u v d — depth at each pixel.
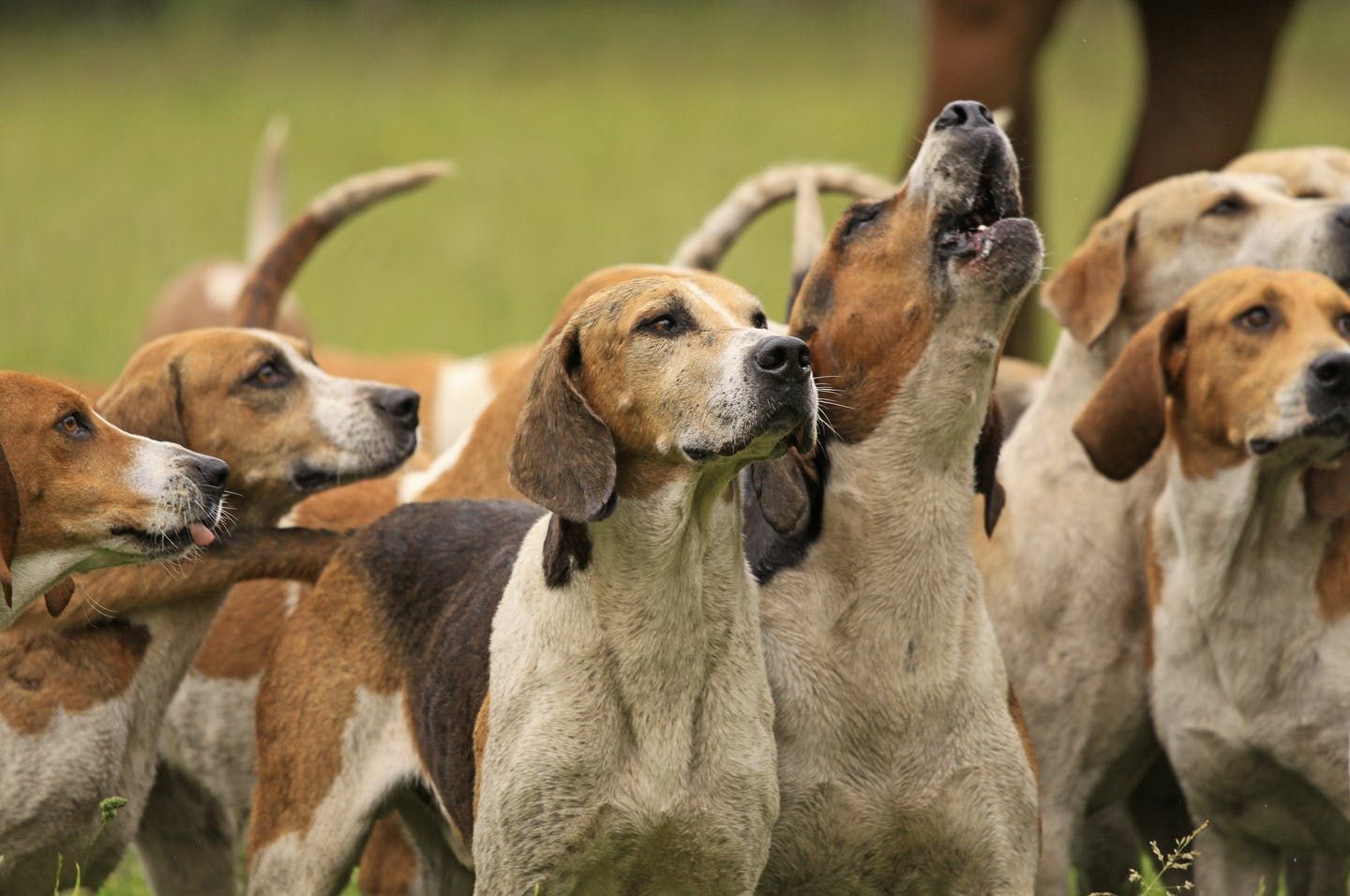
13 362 23.94
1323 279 10.69
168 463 10.15
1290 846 11.20
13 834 10.52
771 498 9.62
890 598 9.61
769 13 69.69
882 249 9.63
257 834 10.23
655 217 35.84
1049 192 34.62
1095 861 12.21
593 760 9.00
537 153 44.31
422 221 36.31
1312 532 10.54
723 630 9.09
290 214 34.59
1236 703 10.75
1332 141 38.78
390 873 10.91
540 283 30.20
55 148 45.81
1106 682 11.27
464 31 66.44
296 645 10.31
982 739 9.56
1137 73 54.28
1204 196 12.28
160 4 69.06
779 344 8.70
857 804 9.55
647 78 58.38
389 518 10.58
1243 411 10.39
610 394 8.99
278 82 57.34
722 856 9.13
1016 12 15.80
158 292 29.89
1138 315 12.40
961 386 9.55
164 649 10.91
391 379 17.88
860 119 48.25
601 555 9.03
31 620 10.62
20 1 68.50
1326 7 60.16
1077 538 11.41
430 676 9.78
